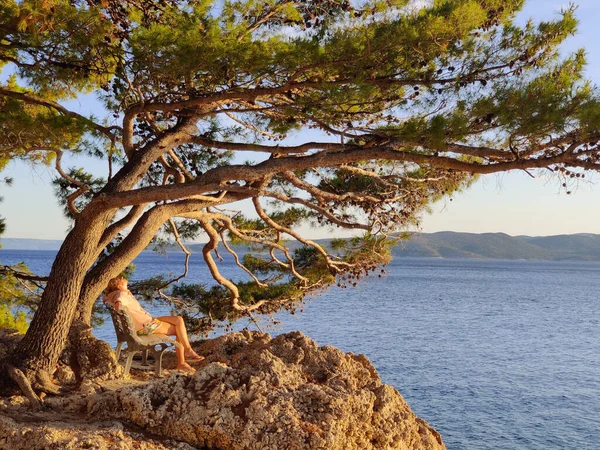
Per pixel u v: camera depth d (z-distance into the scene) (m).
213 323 14.19
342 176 12.05
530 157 7.93
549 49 7.92
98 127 9.04
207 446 6.62
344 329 44.25
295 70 7.85
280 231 12.81
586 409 24.53
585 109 6.79
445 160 7.77
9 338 9.05
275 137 11.23
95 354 8.26
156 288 14.09
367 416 7.10
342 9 9.28
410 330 46.12
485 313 64.50
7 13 7.85
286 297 14.11
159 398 6.87
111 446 6.04
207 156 12.25
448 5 7.69
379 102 8.49
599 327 54.16
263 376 7.03
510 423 22.27
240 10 9.27
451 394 26.20
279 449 6.36
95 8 8.05
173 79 8.30
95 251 8.26
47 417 6.83
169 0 9.71
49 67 8.59
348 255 13.98
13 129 8.35
